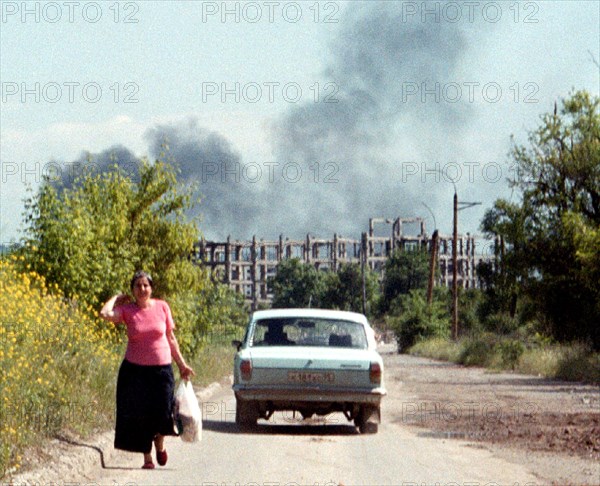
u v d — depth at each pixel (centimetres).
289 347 2603
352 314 2720
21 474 1602
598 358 5319
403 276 17400
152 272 3744
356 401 2500
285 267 17188
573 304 6819
